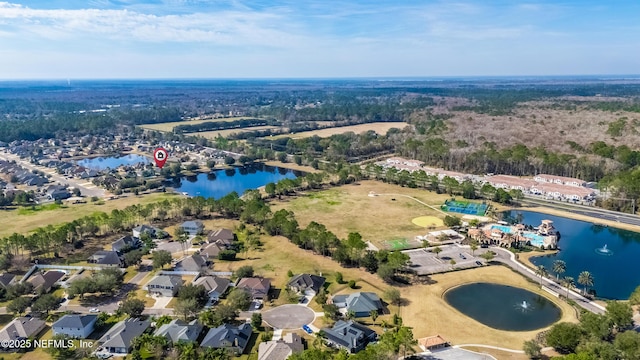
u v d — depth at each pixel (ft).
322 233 640.58
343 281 547.90
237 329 421.18
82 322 424.87
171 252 643.04
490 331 436.76
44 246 620.08
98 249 653.71
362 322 453.58
